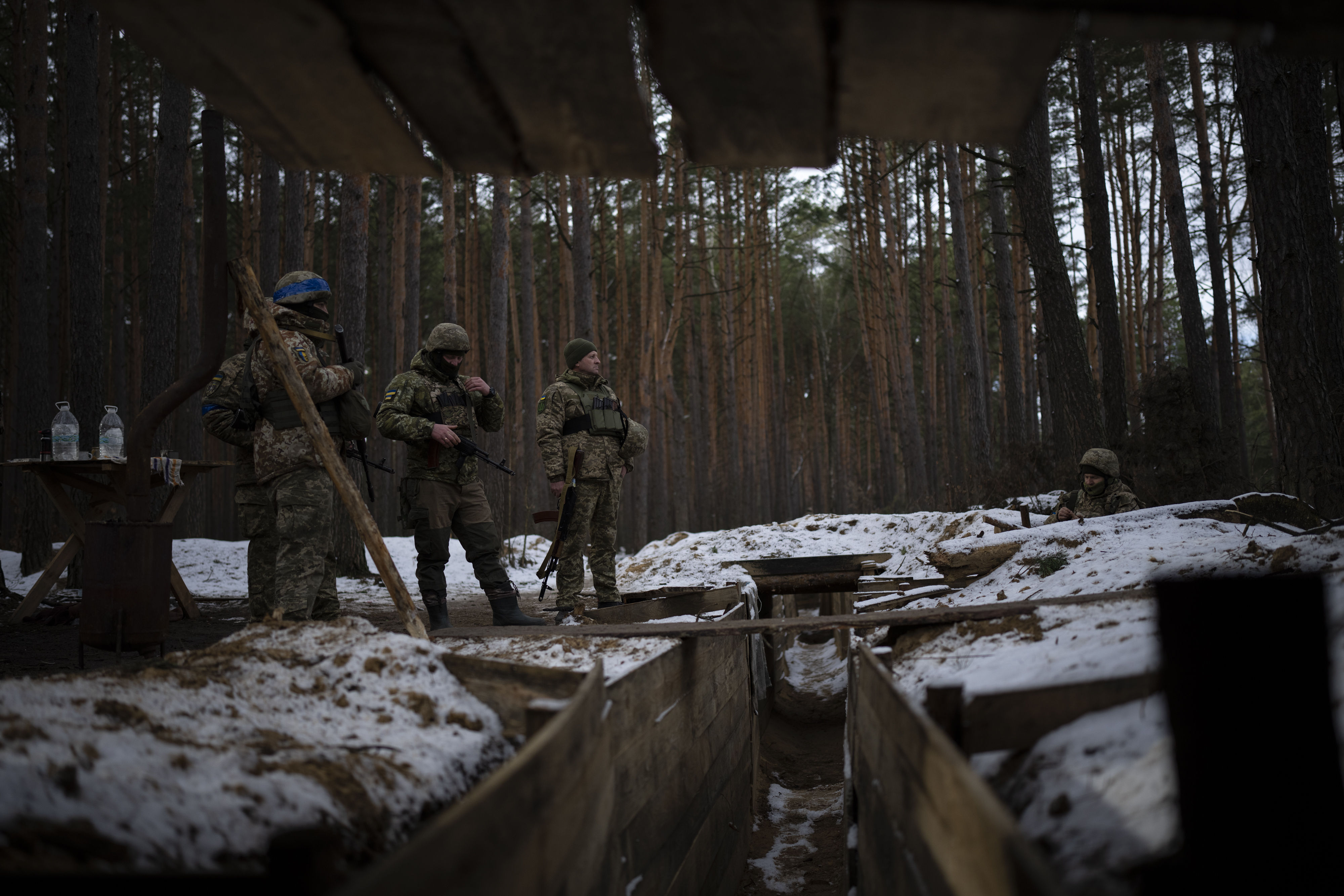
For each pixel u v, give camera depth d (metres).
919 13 1.71
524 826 1.45
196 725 2.17
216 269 3.95
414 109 2.23
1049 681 2.38
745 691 5.75
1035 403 28.66
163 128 11.30
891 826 2.21
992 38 1.79
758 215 32.75
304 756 2.04
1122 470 10.34
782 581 8.52
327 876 1.37
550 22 1.80
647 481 24.42
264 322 3.93
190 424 18.20
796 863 5.03
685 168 26.58
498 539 5.14
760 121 2.24
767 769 7.13
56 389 19.70
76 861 1.36
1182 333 35.44
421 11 1.79
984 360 27.53
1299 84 8.02
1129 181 30.06
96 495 6.73
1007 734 2.19
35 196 11.38
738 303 32.22
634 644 3.74
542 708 2.10
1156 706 2.12
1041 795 1.99
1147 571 4.06
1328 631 1.53
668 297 34.59
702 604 6.12
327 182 26.17
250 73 2.05
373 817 1.89
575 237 17.12
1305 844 1.47
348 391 4.27
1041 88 2.04
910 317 36.25
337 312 12.43
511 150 2.47
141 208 23.70
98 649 4.34
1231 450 10.40
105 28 18.45
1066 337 11.16
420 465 4.89
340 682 2.72
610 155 2.51
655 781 3.13
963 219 18.59
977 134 2.31
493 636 4.09
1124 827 1.71
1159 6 1.63
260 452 4.00
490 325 18.08
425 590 4.84
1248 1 1.61
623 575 10.04
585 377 5.82
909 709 1.96
